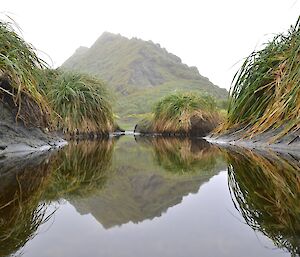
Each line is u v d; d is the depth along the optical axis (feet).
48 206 4.92
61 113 23.98
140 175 8.02
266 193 5.86
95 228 3.82
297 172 8.30
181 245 3.27
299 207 4.89
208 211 4.59
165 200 5.24
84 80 27.55
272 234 3.64
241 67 17.30
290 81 12.43
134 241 3.39
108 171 8.79
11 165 9.75
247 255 3.07
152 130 33.65
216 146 16.69
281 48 15.34
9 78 12.75
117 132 34.71
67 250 3.17
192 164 10.18
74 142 20.68
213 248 3.21
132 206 4.91
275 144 13.84
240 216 4.35
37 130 15.29
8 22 12.98
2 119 12.93
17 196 5.67
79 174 8.23
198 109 30.99
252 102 16.87
